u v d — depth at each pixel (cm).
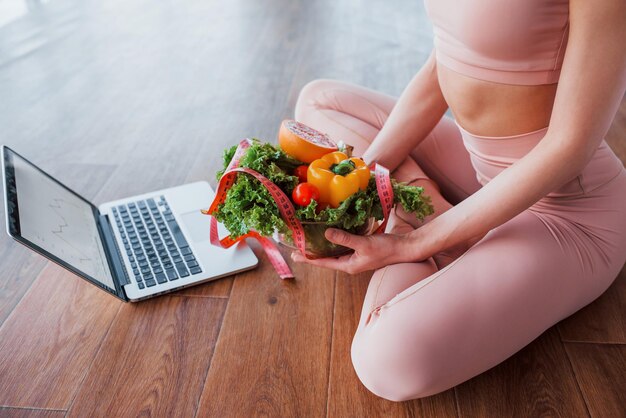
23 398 115
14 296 140
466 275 107
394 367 103
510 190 100
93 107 237
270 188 101
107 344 126
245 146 112
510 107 106
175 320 132
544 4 91
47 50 294
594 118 92
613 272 120
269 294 138
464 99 111
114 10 348
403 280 114
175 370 120
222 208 111
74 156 202
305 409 112
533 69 100
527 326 109
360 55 279
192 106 235
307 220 105
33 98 246
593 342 126
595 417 110
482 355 106
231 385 117
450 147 149
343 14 334
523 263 107
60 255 119
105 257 141
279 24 321
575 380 117
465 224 106
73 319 133
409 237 113
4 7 353
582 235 114
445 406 113
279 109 231
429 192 140
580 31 87
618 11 84
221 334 128
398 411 112
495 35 97
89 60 282
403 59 275
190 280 139
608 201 115
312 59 276
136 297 134
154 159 198
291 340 126
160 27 321
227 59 279
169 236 151
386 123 142
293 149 108
